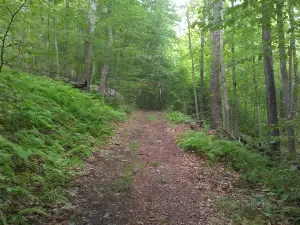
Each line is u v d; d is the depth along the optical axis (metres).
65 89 10.63
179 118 17.84
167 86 32.78
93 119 10.97
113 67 19.33
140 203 5.20
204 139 9.34
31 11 7.89
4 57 8.16
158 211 4.95
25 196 4.63
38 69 12.34
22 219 3.96
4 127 6.35
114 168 7.01
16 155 5.59
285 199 5.64
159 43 30.34
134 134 11.89
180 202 5.36
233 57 15.06
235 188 6.34
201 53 19.83
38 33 13.92
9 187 4.28
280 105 17.56
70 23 15.05
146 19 23.08
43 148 6.62
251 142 10.84
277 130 9.19
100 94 16.72
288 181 6.42
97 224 4.33
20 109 7.11
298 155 7.48
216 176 7.03
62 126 8.70
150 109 33.69
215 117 14.53
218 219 4.79
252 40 13.47
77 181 5.82
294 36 6.15
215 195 5.77
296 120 6.94
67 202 4.84
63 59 15.70
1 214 3.67
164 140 11.06
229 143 8.85
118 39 17.78
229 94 22.05
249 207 5.27
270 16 4.61
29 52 7.08
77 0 17.00
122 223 4.43
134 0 17.22
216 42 14.45
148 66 30.56
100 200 5.14
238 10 4.58
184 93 30.97
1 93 6.84
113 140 9.98
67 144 7.59
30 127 7.14
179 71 30.52
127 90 23.89
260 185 6.65
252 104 24.23
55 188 5.21
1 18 7.88
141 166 7.35
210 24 4.82
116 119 14.30
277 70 18.05
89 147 8.16
